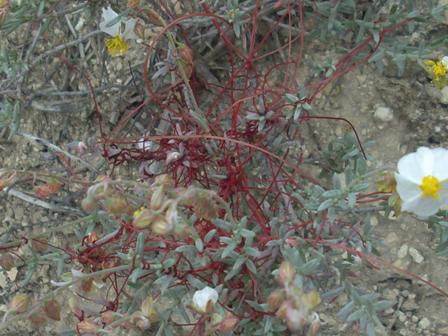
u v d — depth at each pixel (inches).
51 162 11.6
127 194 7.9
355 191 8.1
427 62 9.8
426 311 9.9
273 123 10.1
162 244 9.6
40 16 9.8
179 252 9.1
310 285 8.2
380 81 10.5
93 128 11.4
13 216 11.6
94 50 11.5
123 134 11.2
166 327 8.8
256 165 10.3
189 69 9.8
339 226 9.5
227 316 7.8
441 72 9.7
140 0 9.3
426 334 9.9
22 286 10.9
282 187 10.2
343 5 10.1
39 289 11.3
